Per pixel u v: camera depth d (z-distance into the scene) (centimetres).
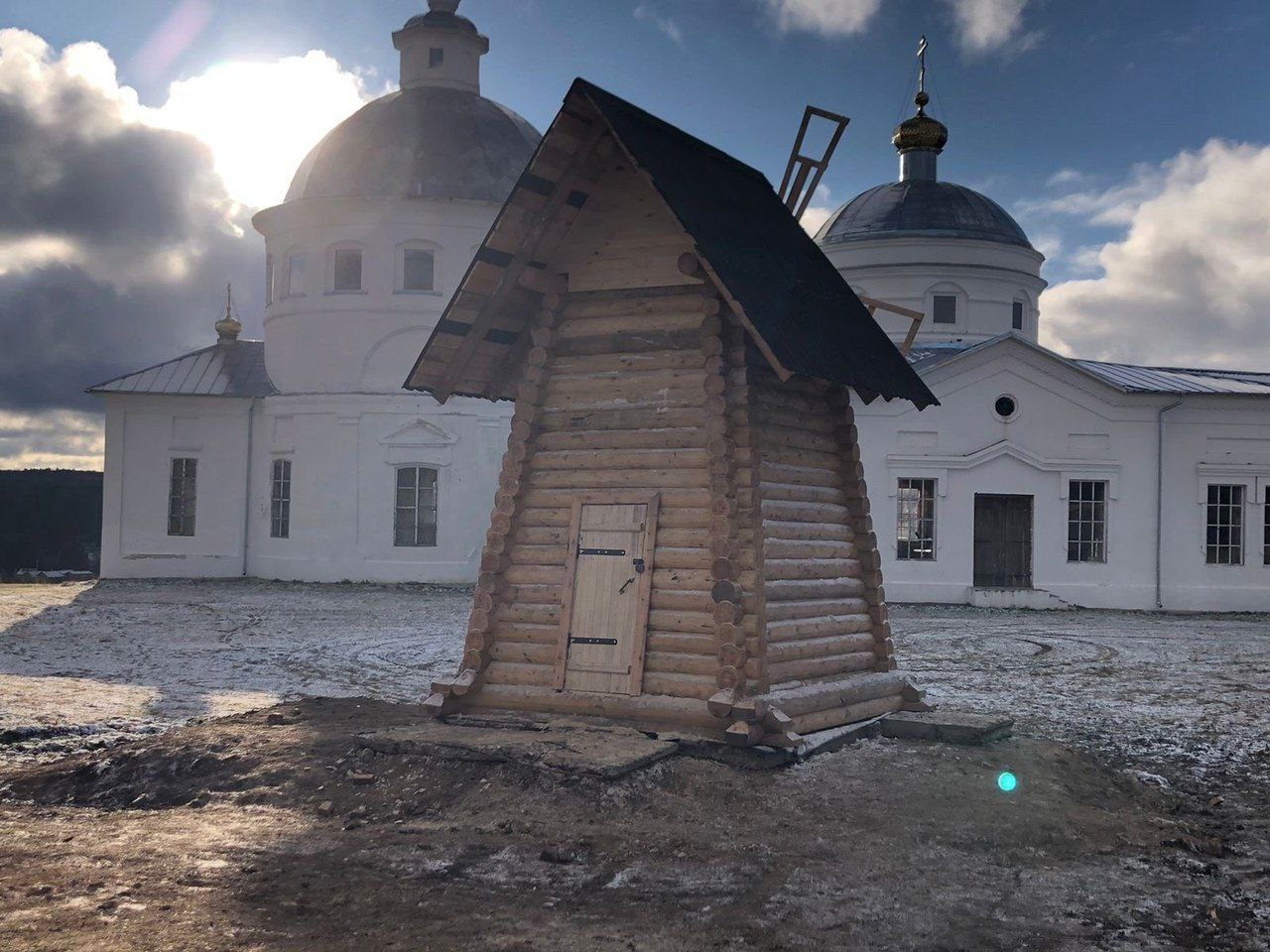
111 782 892
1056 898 677
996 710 1309
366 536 3038
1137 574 2861
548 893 665
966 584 2819
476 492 3034
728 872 707
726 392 1025
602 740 940
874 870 717
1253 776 1009
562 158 1051
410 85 3341
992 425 2845
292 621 2166
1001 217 3522
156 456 3275
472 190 3073
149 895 641
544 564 1098
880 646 1191
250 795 856
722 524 1005
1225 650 1955
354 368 3053
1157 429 2877
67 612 2261
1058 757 1028
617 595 1055
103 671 1452
